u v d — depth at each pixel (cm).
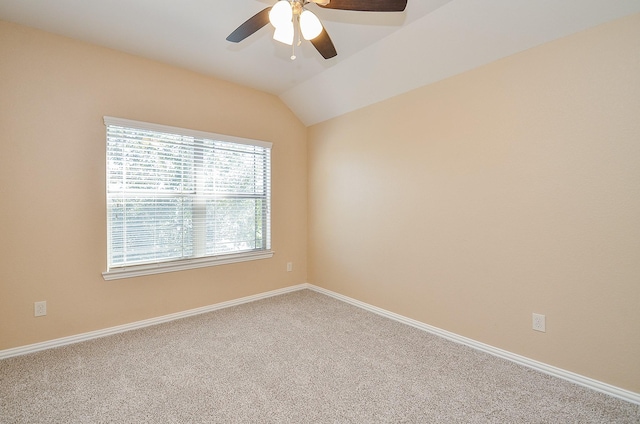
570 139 188
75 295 246
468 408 167
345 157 348
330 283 373
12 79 220
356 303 337
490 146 224
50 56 233
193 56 274
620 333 173
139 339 251
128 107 267
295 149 391
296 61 284
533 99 202
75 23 222
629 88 167
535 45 199
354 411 165
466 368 207
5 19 216
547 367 199
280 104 375
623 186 170
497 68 219
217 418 159
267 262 367
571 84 186
